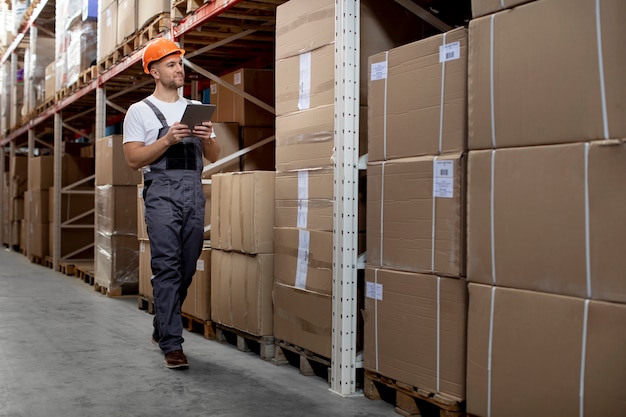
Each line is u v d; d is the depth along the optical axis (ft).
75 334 17.87
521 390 8.61
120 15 24.72
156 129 14.35
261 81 19.21
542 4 8.36
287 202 14.16
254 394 12.26
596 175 7.73
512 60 8.76
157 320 15.29
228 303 16.16
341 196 12.25
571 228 8.00
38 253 36.65
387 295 11.29
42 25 41.52
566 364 8.03
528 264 8.54
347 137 12.20
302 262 13.57
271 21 18.95
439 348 10.23
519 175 8.65
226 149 19.04
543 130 8.35
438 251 10.21
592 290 7.77
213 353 15.74
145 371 13.91
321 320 12.96
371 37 12.74
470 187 9.38
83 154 38.37
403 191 10.94
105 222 25.79
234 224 15.74
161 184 14.12
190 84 26.68
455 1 14.15
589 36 7.80
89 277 29.48
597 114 7.73
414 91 10.78
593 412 7.73
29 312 21.42
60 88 33.86
